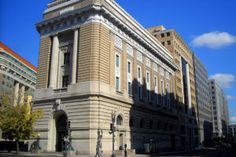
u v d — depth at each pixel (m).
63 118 43.38
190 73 113.88
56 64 45.91
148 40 61.44
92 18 42.75
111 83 43.84
